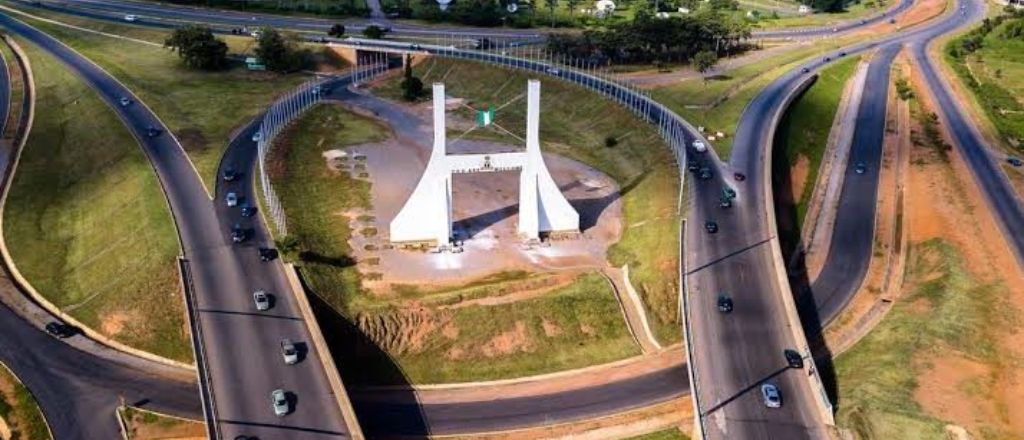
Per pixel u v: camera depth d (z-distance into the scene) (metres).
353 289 115.62
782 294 107.81
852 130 185.88
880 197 153.25
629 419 96.69
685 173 145.25
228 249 120.69
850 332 112.06
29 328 111.62
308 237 127.12
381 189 150.25
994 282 118.56
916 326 108.25
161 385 101.06
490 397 101.62
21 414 95.88
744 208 132.50
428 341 108.25
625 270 123.44
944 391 94.25
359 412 98.44
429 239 129.75
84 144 166.62
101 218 137.62
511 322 110.81
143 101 187.12
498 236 133.12
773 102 185.88
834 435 84.00
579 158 167.38
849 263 131.12
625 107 182.25
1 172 160.88
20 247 131.62
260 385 90.56
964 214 142.00
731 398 88.56
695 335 99.00
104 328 110.88
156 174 146.12
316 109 194.00
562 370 106.62
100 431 93.69
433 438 94.44
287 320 103.31
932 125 188.88
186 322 107.81
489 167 126.88
